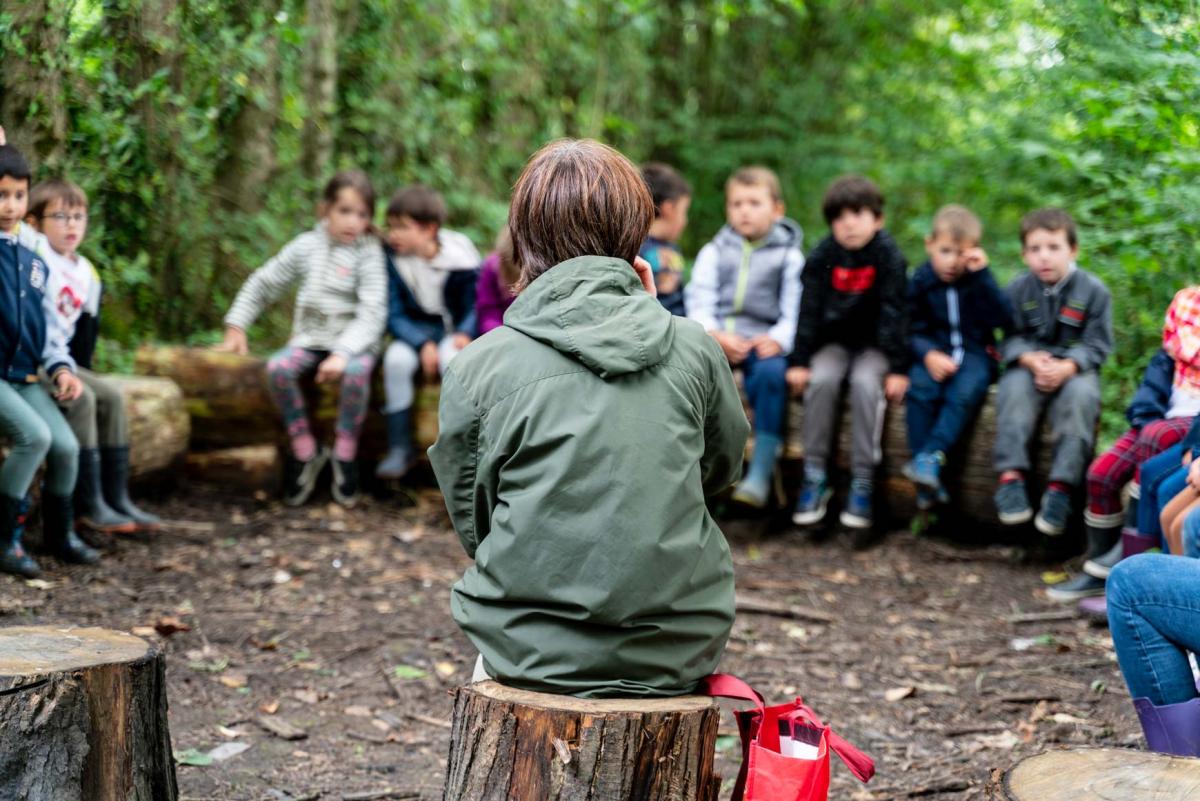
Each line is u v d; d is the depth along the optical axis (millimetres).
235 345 5141
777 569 4656
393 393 5152
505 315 2027
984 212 7547
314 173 6457
